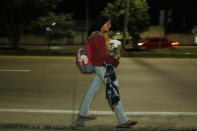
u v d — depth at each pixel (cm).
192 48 2258
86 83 938
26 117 567
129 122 506
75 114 590
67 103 688
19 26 2647
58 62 1509
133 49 2317
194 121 554
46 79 1007
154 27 3856
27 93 794
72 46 3756
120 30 2423
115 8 2416
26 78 1026
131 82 967
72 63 1465
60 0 2605
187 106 675
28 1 2500
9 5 2470
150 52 1994
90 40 496
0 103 684
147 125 527
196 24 5331
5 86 885
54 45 3997
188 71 1231
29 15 2573
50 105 668
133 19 2406
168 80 1013
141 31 2469
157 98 750
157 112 619
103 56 484
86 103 548
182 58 1783
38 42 4097
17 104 676
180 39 3444
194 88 883
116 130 500
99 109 632
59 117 567
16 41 2670
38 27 2598
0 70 1211
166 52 2003
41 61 1552
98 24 492
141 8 2414
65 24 2888
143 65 1416
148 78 1047
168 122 546
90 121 541
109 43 491
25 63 1455
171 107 664
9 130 494
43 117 567
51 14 2605
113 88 490
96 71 502
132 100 725
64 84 920
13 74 1109
